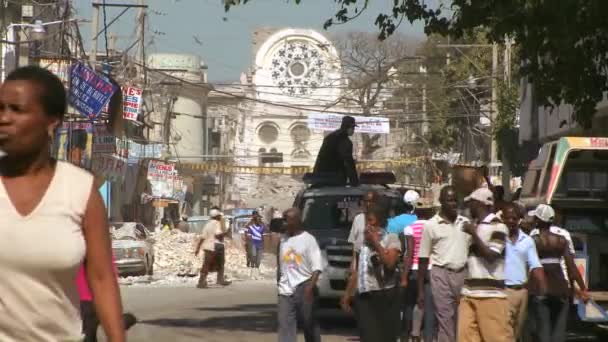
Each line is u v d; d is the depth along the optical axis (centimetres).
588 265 1919
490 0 2045
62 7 4303
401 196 2338
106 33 4847
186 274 4250
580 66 2048
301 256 1580
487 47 5678
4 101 511
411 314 1800
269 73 15112
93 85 3859
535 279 1580
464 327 1453
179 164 8719
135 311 2666
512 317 1573
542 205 1647
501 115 5166
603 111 3397
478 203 1468
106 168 5178
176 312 2639
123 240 4078
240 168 10081
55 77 528
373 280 1448
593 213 2116
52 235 492
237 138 15200
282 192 13400
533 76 2112
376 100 8406
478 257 1448
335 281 2217
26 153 509
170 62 11494
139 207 7481
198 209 11525
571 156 2077
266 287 3669
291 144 15500
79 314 514
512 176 4991
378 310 1452
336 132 2511
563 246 1642
